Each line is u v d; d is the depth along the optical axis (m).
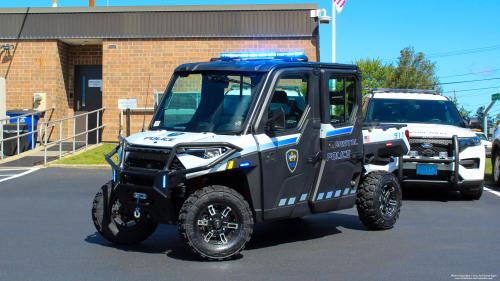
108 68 18.70
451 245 6.66
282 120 5.94
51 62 18.86
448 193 11.62
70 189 11.34
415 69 75.38
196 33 18.50
